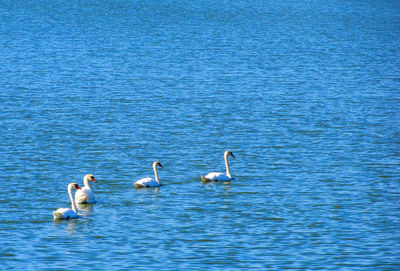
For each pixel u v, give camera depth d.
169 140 58.22
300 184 46.69
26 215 40.00
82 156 52.91
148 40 133.88
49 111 68.50
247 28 161.12
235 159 52.94
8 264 33.19
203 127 62.97
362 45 132.50
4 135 58.62
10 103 72.00
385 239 36.81
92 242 35.97
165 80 88.50
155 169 46.34
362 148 56.28
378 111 70.44
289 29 161.62
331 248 35.56
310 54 118.00
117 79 88.69
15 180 46.66
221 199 43.34
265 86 85.00
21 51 113.88
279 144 57.38
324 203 42.75
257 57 112.62
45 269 32.66
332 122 65.38
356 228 38.50
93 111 69.00
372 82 88.81
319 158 53.25
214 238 36.81
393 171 49.88
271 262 33.78
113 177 47.91
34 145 55.72
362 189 45.66
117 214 40.34
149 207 41.62
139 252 34.78
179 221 39.34
